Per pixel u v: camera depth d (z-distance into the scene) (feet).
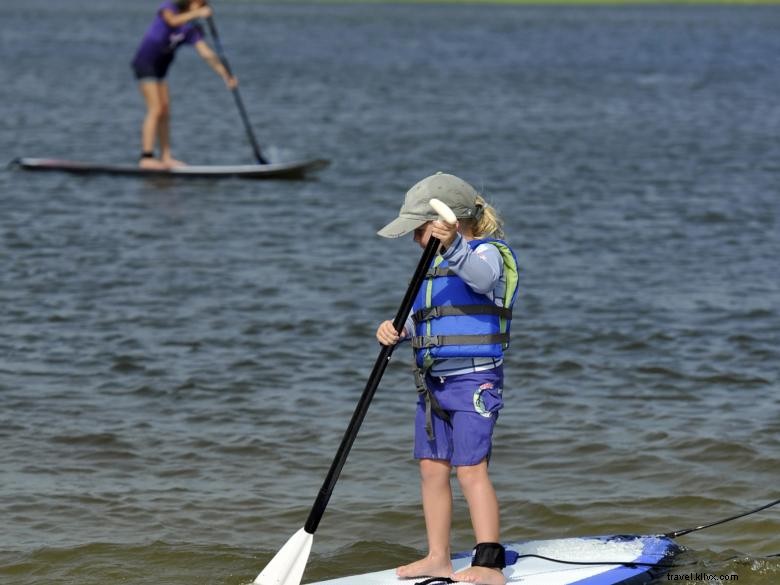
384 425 63.98
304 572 47.52
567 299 89.61
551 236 112.88
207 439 61.93
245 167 145.59
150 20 550.77
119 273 96.99
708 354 76.28
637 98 252.62
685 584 44.88
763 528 50.93
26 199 128.67
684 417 64.75
